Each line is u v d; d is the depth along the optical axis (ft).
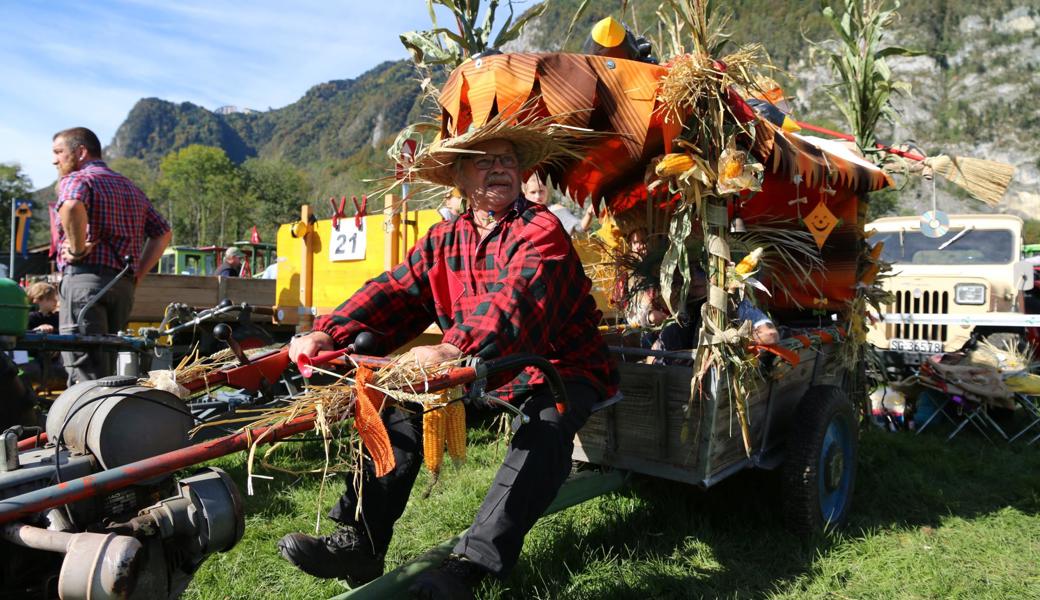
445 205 9.52
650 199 11.27
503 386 7.86
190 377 6.82
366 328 8.02
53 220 14.44
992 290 24.14
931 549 10.52
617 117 8.21
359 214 18.30
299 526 11.07
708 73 8.42
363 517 7.52
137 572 4.73
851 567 9.86
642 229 11.77
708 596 8.99
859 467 14.33
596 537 10.50
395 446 7.77
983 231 25.80
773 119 11.10
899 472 14.14
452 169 8.58
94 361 11.39
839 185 11.55
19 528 5.05
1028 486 13.71
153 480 5.79
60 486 4.53
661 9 9.48
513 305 6.80
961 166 12.76
